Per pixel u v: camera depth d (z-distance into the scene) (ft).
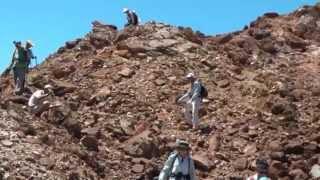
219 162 47.80
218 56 72.69
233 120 56.49
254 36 82.33
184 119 55.83
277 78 66.23
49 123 47.88
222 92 63.10
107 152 46.44
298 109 58.95
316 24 87.97
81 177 39.01
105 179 41.39
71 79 65.31
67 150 42.39
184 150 29.48
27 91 57.57
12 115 45.50
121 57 69.87
